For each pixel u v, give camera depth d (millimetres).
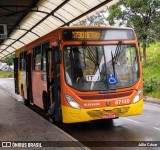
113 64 11016
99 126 12125
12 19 21750
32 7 17906
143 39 26344
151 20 25391
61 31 10961
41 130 10320
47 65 12352
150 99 19969
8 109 15820
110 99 10719
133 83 11125
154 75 23562
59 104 11023
